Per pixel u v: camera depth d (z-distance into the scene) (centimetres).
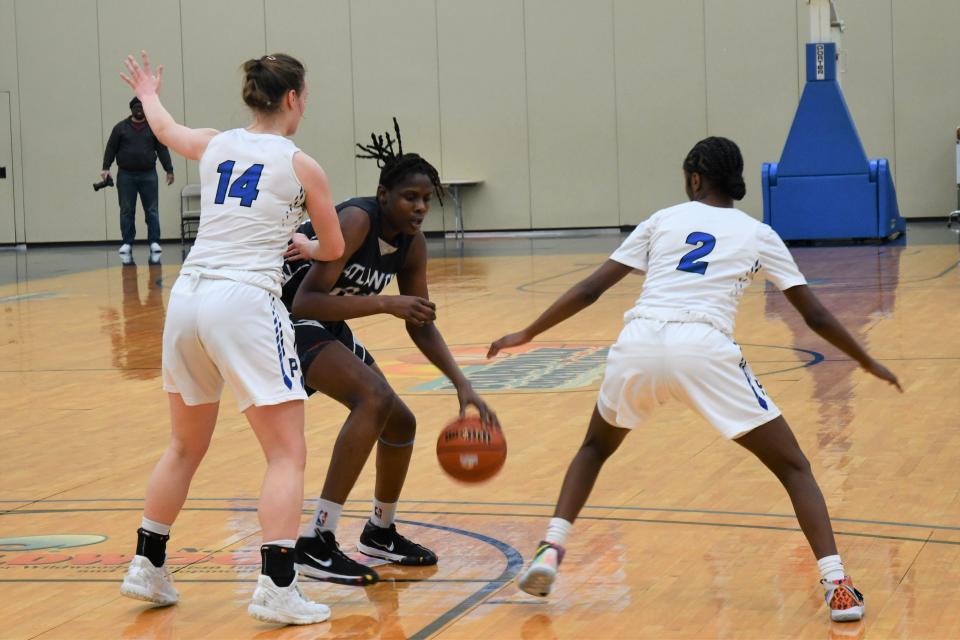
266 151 738
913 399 1300
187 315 722
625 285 2544
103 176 3416
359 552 838
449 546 859
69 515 972
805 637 661
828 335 720
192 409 747
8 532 925
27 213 4209
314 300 777
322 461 1123
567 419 1271
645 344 709
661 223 745
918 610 695
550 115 3953
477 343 1803
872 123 3731
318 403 1401
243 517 948
